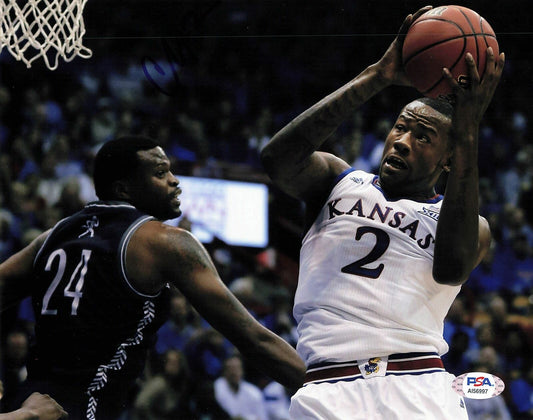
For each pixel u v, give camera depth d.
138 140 3.66
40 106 13.16
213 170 11.86
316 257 3.67
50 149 12.00
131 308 3.42
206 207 11.60
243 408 8.49
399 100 16.64
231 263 10.80
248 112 15.81
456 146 3.37
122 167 3.61
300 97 16.75
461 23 3.53
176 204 3.71
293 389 3.60
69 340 3.38
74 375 3.37
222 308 3.43
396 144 3.67
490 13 17.34
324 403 3.37
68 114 13.48
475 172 3.36
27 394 3.37
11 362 7.27
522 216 14.17
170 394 8.11
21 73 13.66
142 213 3.55
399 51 3.62
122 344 3.43
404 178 3.67
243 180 11.89
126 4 15.29
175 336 9.02
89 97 14.01
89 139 13.16
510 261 13.38
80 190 10.27
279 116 16.33
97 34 14.95
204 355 8.72
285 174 3.64
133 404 7.97
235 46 16.48
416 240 3.59
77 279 3.42
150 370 8.24
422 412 3.29
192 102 15.08
